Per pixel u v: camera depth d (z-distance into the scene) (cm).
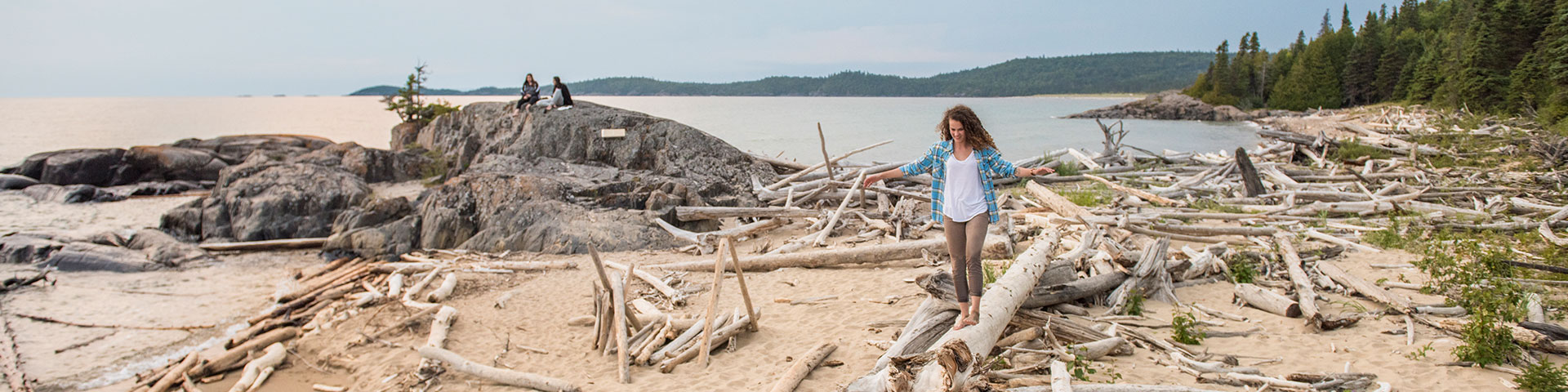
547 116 1831
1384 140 2433
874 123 6669
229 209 1347
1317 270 807
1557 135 2112
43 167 2192
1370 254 930
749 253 1120
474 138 2008
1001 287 584
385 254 1180
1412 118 4500
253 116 10769
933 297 584
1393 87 7675
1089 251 831
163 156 2331
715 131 5381
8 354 770
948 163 491
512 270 1040
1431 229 1038
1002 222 1066
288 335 792
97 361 760
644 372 608
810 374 561
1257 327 642
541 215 1220
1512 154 2038
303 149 2622
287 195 1348
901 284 850
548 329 768
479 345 728
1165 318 674
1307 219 1167
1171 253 869
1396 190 1471
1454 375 511
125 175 2278
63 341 818
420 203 1526
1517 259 832
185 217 1345
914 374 443
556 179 1377
